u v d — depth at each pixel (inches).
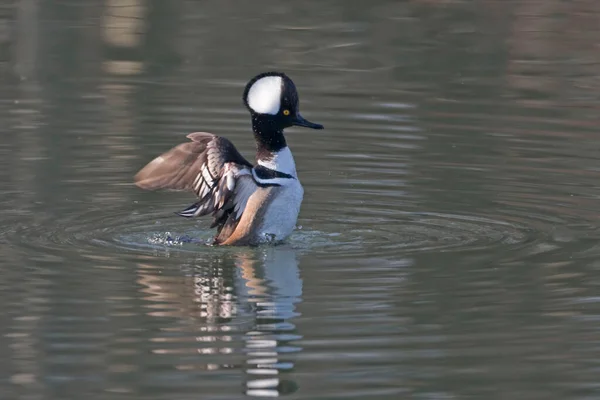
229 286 424.2
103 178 580.4
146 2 978.7
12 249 465.4
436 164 605.3
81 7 959.0
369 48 858.1
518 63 818.8
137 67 803.4
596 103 725.9
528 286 424.8
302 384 340.5
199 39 874.1
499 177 583.2
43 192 552.4
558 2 982.4
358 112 706.8
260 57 832.3
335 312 397.7
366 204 540.1
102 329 378.6
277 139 476.4
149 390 335.6
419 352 363.9
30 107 705.6
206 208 459.8
